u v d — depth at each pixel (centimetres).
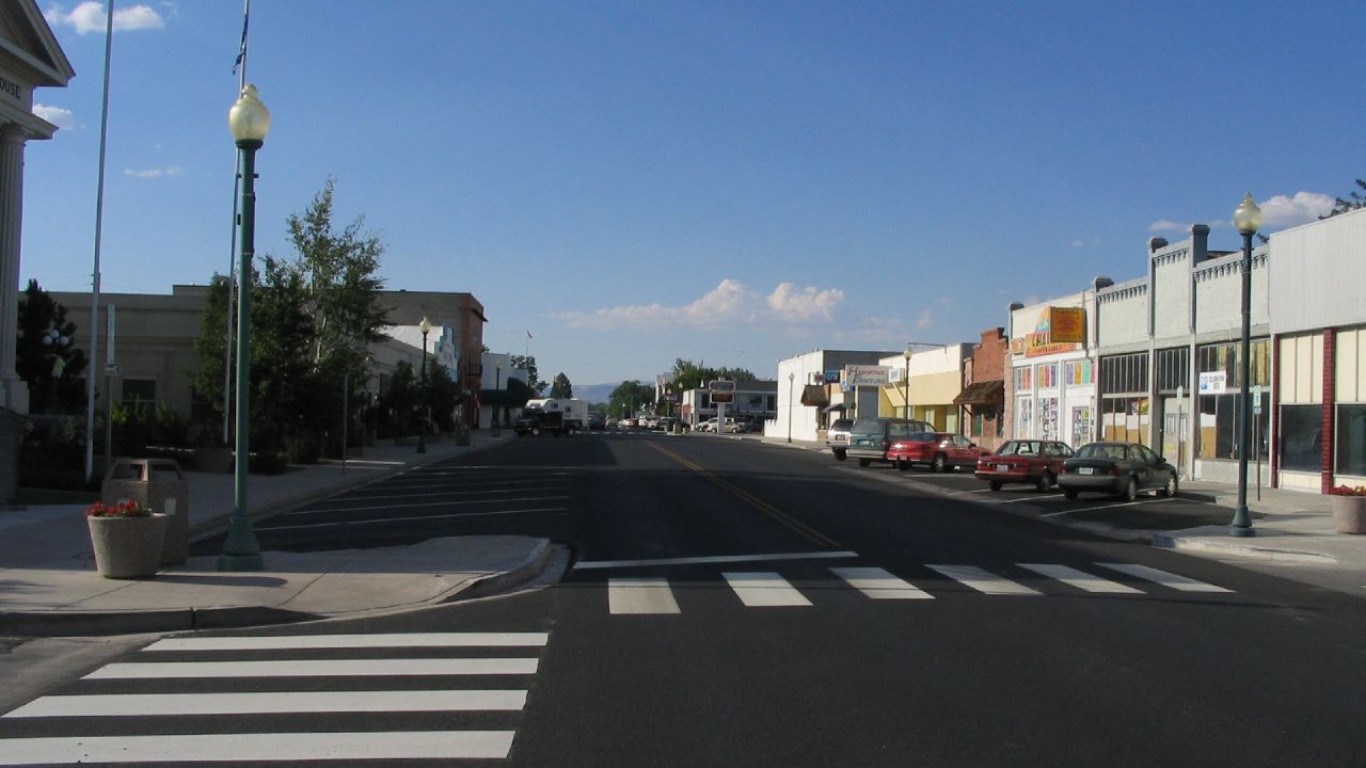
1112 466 2797
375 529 1969
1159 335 3762
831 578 1403
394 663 905
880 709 769
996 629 1066
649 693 809
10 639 992
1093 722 741
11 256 2788
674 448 6138
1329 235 2877
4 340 2775
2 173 2778
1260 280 3197
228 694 798
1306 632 1084
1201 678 873
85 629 1026
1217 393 3428
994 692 819
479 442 6731
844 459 5109
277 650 955
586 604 1203
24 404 2812
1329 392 2880
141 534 1258
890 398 7225
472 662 909
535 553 1531
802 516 2267
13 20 2703
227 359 3247
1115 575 1488
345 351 3981
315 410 3638
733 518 2212
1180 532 2027
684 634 1033
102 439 2859
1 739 683
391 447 5453
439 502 2561
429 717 739
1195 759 663
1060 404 4566
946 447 4112
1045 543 1881
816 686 834
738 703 782
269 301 3541
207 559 1456
